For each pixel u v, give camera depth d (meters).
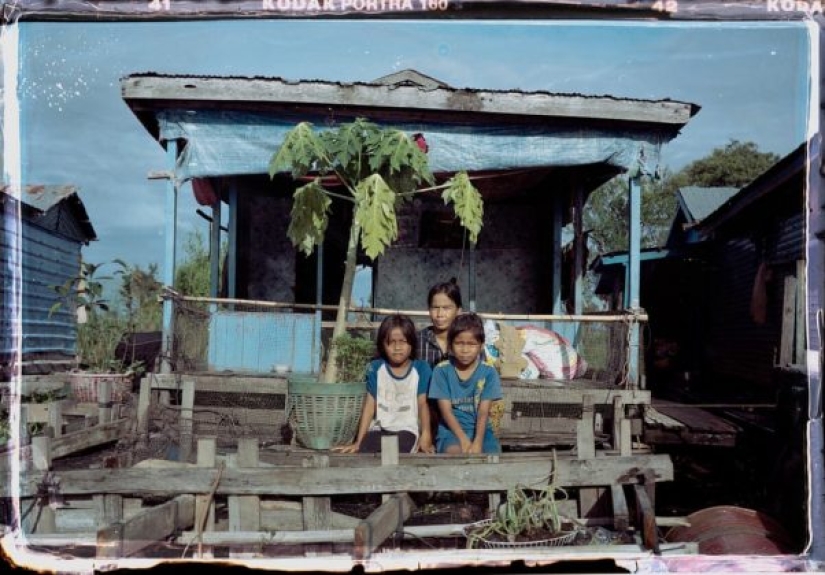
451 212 8.32
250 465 3.14
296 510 3.22
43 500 3.21
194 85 5.41
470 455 3.37
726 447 6.04
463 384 3.91
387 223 4.15
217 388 5.05
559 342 5.83
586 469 3.14
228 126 5.61
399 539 2.97
